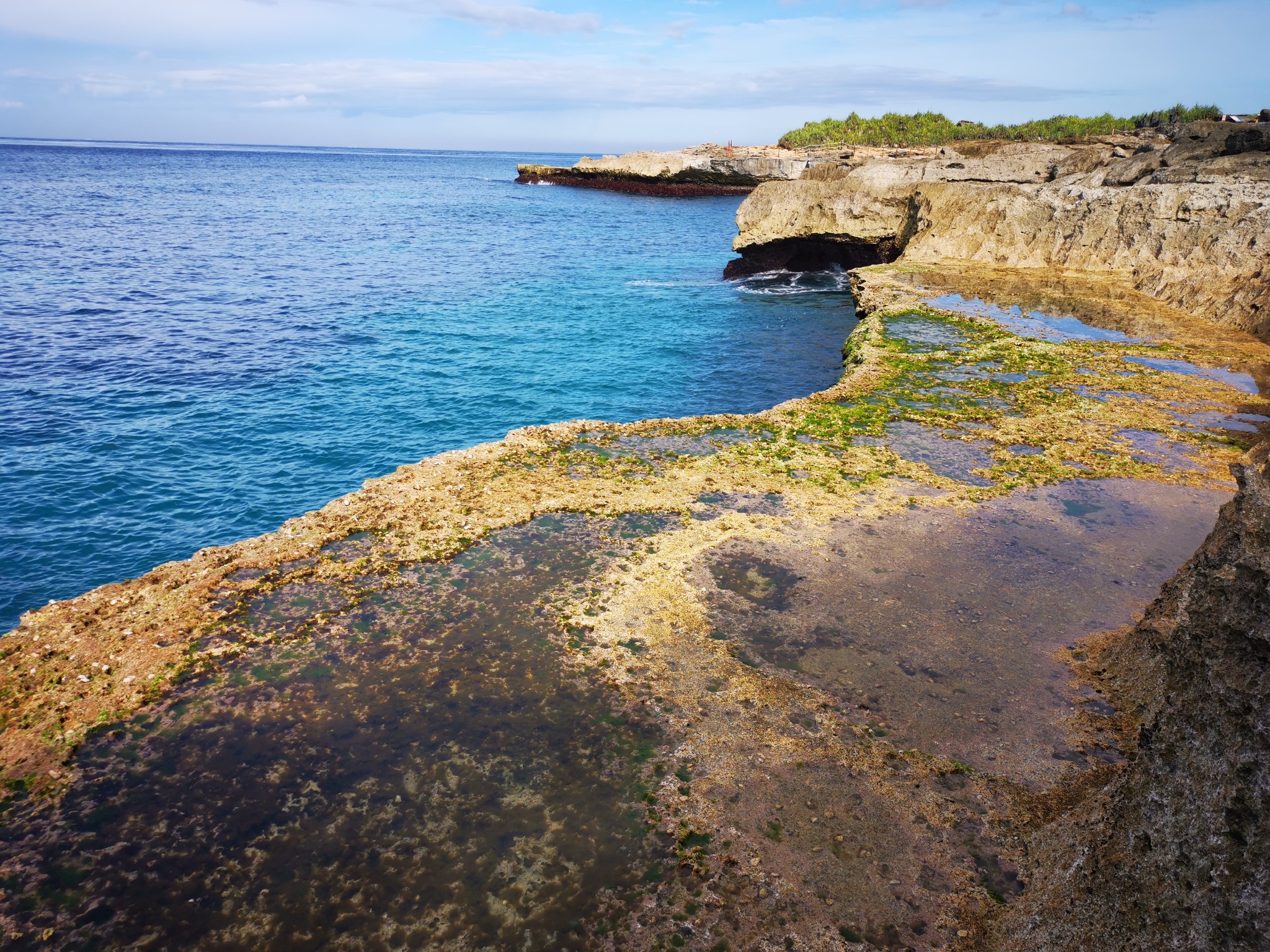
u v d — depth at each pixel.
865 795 7.70
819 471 15.21
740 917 6.48
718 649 9.88
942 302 30.75
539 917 6.50
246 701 8.98
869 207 45.28
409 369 29.81
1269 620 4.66
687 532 12.75
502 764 8.10
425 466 15.12
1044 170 52.75
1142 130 80.00
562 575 11.53
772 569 11.75
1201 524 13.30
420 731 8.55
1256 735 4.53
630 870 6.93
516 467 15.22
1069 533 12.97
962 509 13.76
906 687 9.23
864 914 6.50
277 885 6.80
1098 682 9.34
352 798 7.70
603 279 50.66
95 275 46.12
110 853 7.10
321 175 183.88
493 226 81.56
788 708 8.87
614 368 30.20
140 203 95.69
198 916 6.54
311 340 33.44
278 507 19.05
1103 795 6.31
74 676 9.28
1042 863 6.57
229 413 24.56
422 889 6.77
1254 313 26.92
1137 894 5.05
